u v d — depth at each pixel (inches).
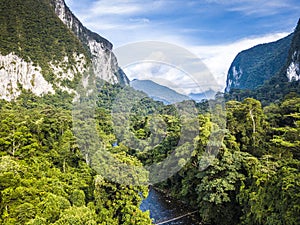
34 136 1011.9
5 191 562.6
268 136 1084.5
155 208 1039.6
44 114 1445.6
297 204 620.7
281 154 852.0
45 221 511.5
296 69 3257.9
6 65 3223.4
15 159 776.9
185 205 1068.5
